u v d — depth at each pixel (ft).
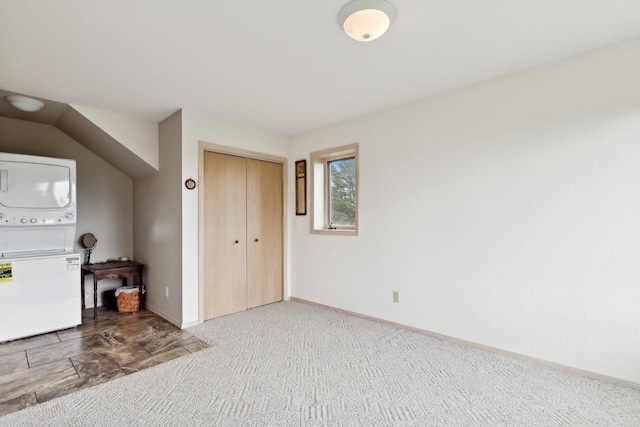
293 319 11.81
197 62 7.78
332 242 12.90
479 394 6.82
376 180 11.45
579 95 7.57
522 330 8.38
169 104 10.54
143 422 5.92
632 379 6.97
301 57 7.57
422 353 8.85
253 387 7.13
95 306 11.88
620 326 7.10
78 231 13.42
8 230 10.17
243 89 9.40
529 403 6.48
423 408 6.35
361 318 11.89
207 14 5.92
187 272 11.09
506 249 8.63
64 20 6.05
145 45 6.98
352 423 5.90
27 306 9.96
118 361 8.39
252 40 6.83
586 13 6.02
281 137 14.35
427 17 6.07
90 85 9.04
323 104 10.63
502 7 5.80
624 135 7.06
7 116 11.80
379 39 6.82
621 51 7.07
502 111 8.67
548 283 8.00
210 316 11.89
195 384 7.24
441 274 9.84
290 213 14.60
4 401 6.57
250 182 13.32
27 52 7.23
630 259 7.00
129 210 14.60
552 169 7.93
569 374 7.61
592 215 7.42
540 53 7.50
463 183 9.38
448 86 9.29
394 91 9.64
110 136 11.27
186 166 11.10
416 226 10.40
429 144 10.09
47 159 10.78
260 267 13.64
